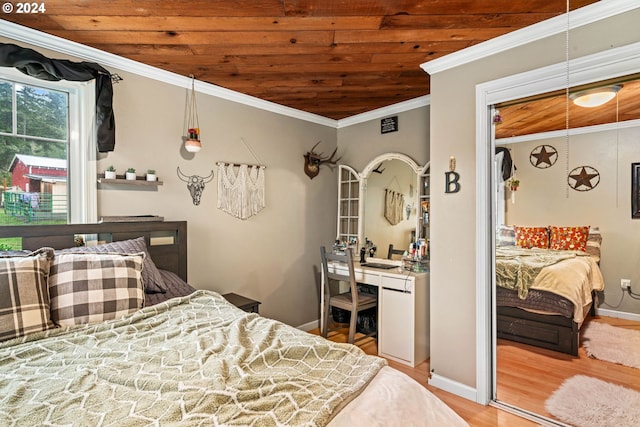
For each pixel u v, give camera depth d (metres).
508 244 2.14
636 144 1.70
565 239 1.95
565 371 1.97
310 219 3.59
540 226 2.02
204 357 1.10
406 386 1.01
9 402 0.85
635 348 1.76
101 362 1.08
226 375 0.99
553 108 1.94
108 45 2.04
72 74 1.91
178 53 2.15
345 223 3.79
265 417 0.81
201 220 2.68
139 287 1.62
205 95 2.70
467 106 2.19
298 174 3.47
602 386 1.84
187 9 1.66
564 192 1.93
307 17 1.74
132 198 2.29
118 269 1.59
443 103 2.31
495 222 2.17
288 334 1.34
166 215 2.46
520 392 2.10
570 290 1.94
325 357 1.16
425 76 2.54
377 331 3.05
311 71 2.45
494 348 2.16
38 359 1.11
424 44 2.06
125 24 1.80
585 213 1.88
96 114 2.04
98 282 1.51
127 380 0.95
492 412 2.04
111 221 2.10
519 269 2.11
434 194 2.36
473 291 2.16
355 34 1.92
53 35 1.91
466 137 2.20
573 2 1.63
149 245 2.28
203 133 2.69
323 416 0.81
